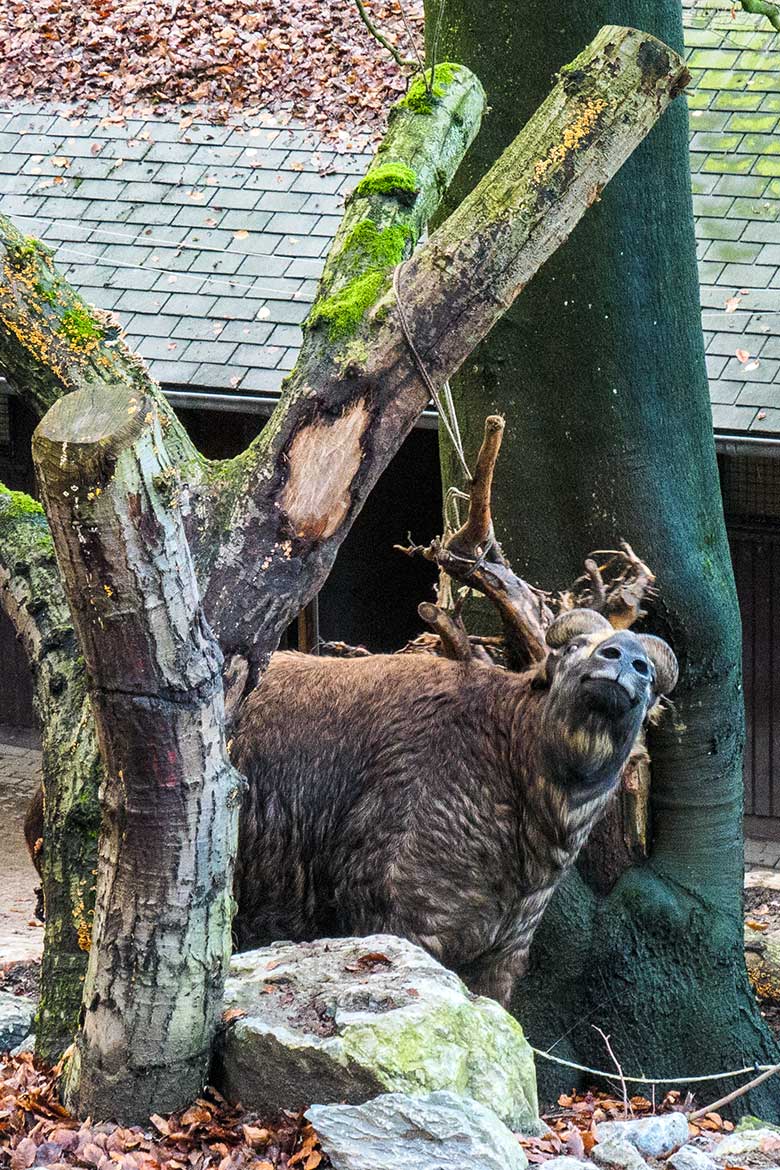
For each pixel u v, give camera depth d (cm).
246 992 588
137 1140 532
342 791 707
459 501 934
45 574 681
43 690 664
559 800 687
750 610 1482
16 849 1433
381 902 697
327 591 1617
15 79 1783
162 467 462
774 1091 943
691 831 944
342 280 654
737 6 1658
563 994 920
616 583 797
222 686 520
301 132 1653
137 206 1597
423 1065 542
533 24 898
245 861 715
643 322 907
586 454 909
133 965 533
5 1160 519
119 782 512
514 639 748
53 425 449
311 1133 525
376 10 1811
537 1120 584
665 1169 614
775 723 1488
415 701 713
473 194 641
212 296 1485
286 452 620
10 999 826
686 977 930
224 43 1778
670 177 919
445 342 628
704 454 944
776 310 1373
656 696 707
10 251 671
